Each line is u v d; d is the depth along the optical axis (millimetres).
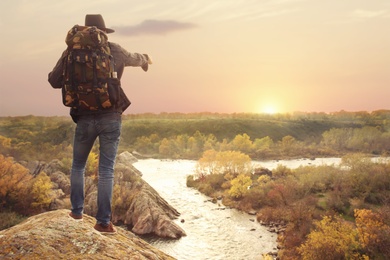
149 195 73188
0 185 69375
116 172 85750
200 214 70562
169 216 68312
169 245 55906
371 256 44000
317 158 158250
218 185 94125
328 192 79000
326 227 48344
